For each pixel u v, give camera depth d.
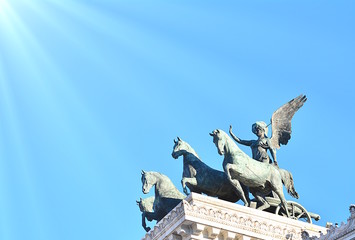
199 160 101.88
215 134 99.75
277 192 100.00
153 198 104.75
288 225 98.00
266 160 103.12
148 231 101.81
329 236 88.06
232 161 99.00
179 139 103.25
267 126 104.75
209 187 100.38
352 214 86.50
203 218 94.12
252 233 95.75
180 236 94.75
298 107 107.75
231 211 96.31
